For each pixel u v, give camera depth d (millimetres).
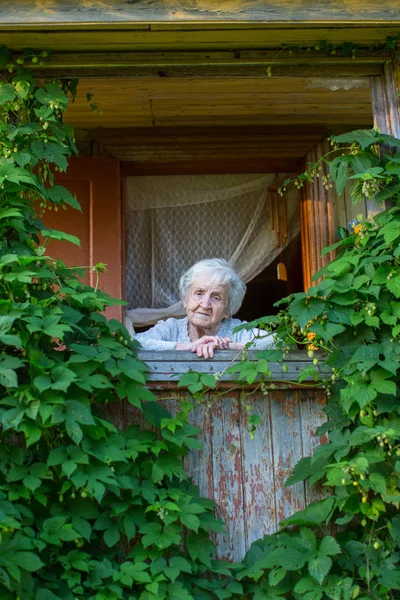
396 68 3836
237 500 3402
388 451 3199
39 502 3115
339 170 3674
